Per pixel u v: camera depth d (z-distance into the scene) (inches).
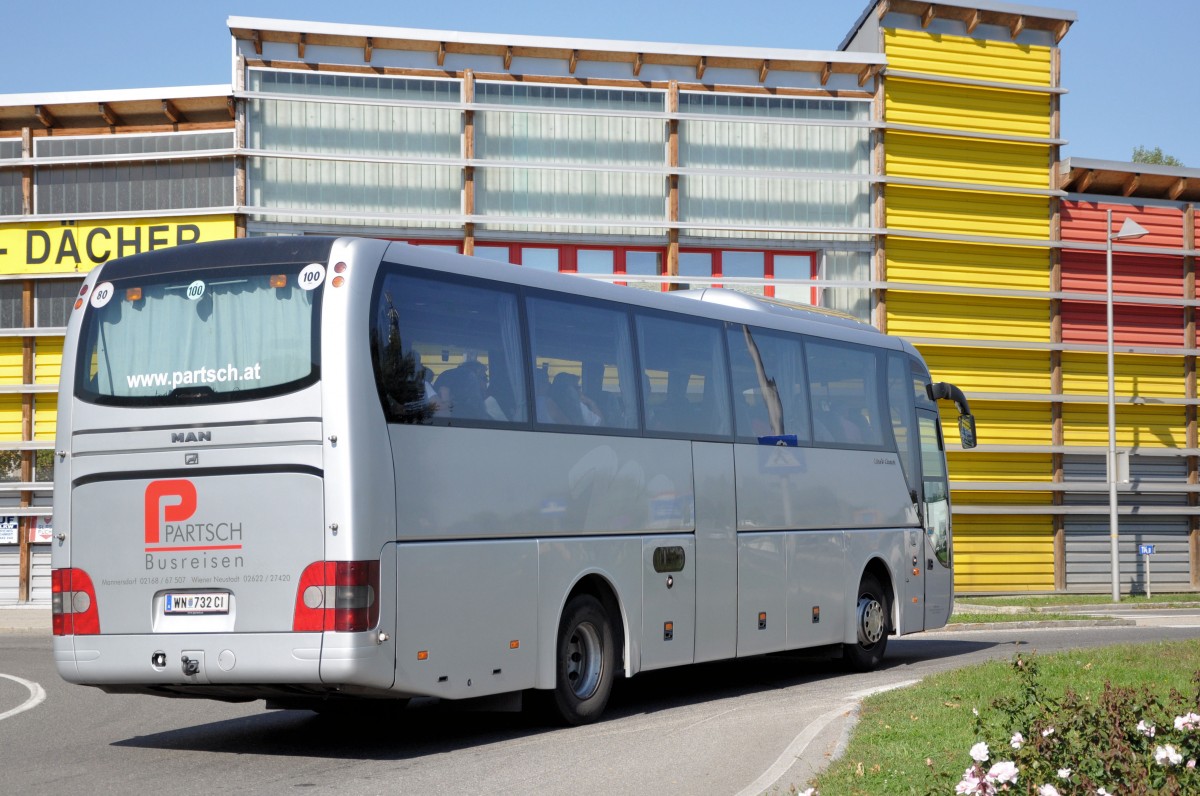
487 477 418.9
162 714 509.7
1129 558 1332.4
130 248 1112.2
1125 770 253.9
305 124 1111.6
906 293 1238.3
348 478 371.9
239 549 381.4
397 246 401.1
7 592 1138.0
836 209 1214.9
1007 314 1279.5
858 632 626.8
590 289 479.8
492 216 1124.5
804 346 607.2
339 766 378.3
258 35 1101.7
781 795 307.9
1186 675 523.2
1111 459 1251.8
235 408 385.4
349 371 376.8
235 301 392.8
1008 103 1279.5
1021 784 247.6
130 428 398.3
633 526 484.4
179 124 1121.4
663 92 1178.0
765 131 1200.8
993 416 1282.0
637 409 493.4
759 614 553.9
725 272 1192.8
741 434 552.4
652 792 329.1
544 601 438.9
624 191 1166.3
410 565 386.6
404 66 1129.4
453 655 400.5
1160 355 1348.4
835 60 1211.2
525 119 1152.8
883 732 379.6
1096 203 1327.5
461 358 415.8
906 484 676.7
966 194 1262.3
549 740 423.5
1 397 1145.4
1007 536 1286.9
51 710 523.8
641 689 583.5
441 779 352.5
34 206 1128.2
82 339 411.2
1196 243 1357.0
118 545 397.4
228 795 332.8
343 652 368.2
